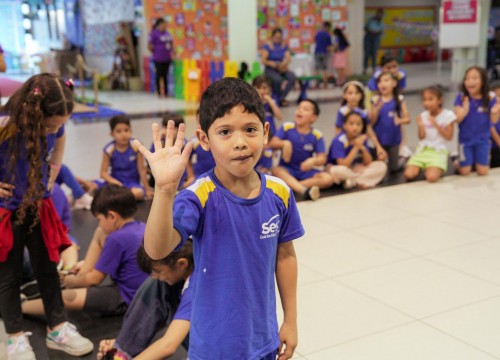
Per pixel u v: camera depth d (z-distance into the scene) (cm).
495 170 530
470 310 263
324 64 1283
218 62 973
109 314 266
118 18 1366
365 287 289
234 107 133
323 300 276
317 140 465
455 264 315
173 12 1229
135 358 204
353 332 246
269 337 149
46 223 233
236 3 830
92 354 237
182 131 131
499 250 334
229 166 135
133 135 714
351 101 518
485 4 1049
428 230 370
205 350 143
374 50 1526
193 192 138
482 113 498
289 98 1097
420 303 271
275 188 148
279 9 1297
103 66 1478
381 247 342
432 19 1947
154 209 126
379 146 512
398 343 237
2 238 219
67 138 715
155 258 130
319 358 227
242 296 142
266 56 995
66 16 1645
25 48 1675
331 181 468
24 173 221
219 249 140
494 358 225
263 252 144
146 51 1263
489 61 1293
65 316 244
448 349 232
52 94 214
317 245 347
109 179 446
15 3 1648
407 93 1106
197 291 145
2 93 776
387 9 1872
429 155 497
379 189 473
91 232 379
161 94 1141
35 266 237
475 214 401
